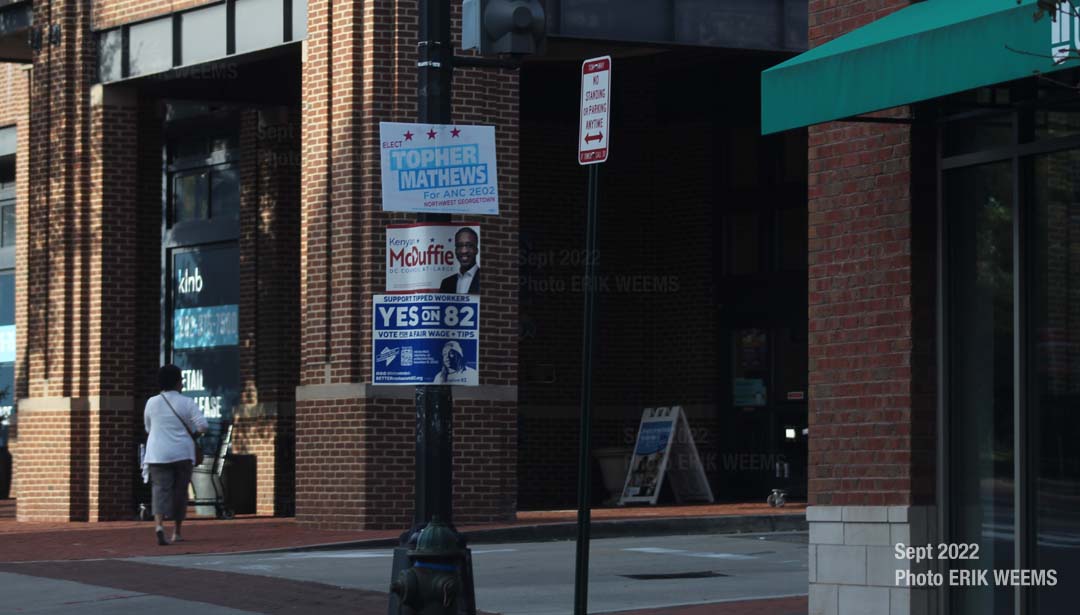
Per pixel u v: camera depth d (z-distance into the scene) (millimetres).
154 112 44344
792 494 44250
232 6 38469
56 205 41688
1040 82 18969
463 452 34750
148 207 44250
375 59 34812
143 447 38906
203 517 43094
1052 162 18859
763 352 45062
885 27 18984
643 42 37750
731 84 45500
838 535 20641
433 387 18719
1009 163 19422
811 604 20938
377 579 25953
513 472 35219
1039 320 18953
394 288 19031
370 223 34688
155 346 44562
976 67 16672
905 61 17516
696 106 46250
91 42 41594
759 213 45219
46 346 41750
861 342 20594
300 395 35750
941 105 19516
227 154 46750
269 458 44406
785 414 44500
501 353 35250
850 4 21078
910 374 19922
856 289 20703
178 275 48250
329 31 35531
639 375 47000
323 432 35156
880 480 20219
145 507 40656
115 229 41219
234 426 45500
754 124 45281
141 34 40438
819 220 21234
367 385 34469
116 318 41188
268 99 44281
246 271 45500
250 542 32531
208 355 47094
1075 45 15586
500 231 35375
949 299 20062
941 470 19938
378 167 34750
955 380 20000
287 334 44781
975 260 19797
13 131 53625
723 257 45969
